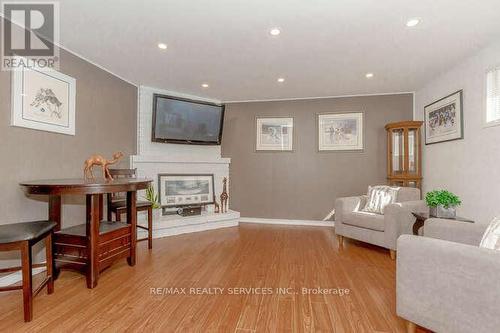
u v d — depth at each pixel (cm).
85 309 174
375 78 349
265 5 191
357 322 161
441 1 186
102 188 197
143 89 390
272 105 460
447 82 324
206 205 439
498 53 245
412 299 139
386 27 221
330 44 252
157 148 404
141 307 177
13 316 165
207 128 430
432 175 357
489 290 110
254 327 155
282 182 456
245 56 281
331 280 222
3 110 205
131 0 186
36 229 168
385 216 279
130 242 249
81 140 284
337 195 435
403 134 379
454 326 122
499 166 244
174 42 250
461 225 170
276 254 289
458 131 301
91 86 298
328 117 439
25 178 222
